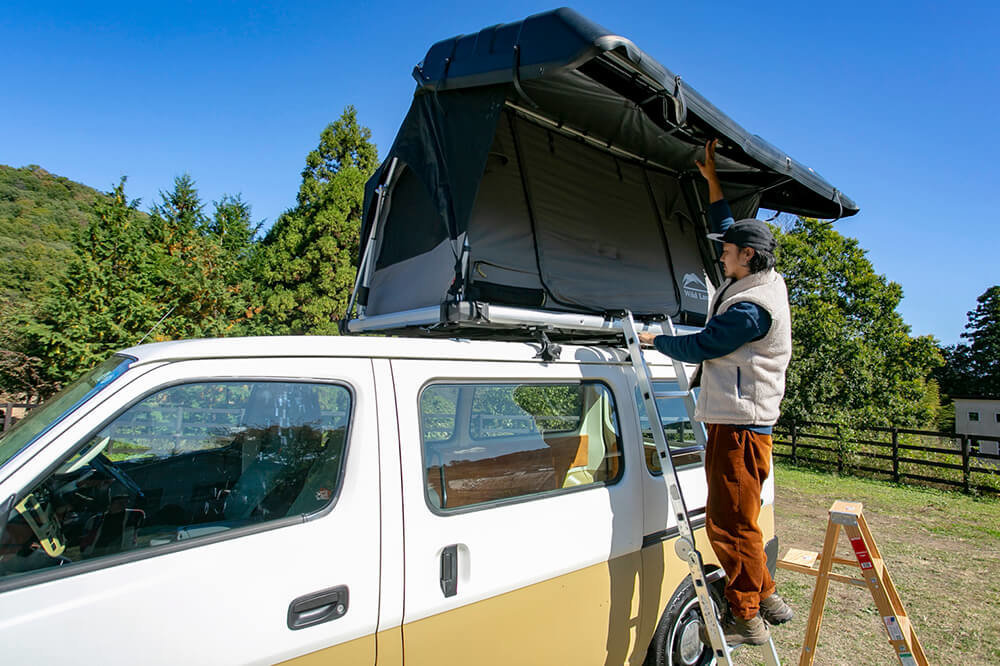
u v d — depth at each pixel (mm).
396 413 1880
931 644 3781
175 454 1624
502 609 1947
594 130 3293
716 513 2266
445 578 1820
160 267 8633
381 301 3477
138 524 1526
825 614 4188
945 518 7203
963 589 4734
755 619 2191
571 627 2156
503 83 2402
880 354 17219
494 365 2215
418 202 3340
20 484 1362
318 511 1682
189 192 10242
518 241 2859
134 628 1349
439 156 2689
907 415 17906
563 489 2295
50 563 1378
